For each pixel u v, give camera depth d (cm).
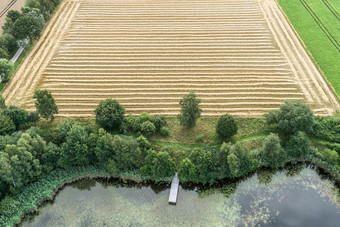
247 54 7400
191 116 5219
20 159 4547
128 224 4469
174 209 4641
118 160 4888
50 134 5212
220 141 5369
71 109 6016
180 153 5181
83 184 5016
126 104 6109
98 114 5425
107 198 4819
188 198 4781
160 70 6950
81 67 7075
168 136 5466
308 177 5044
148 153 4844
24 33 7350
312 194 4800
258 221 4453
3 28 7600
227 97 6259
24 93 6366
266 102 6131
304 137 5050
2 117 5206
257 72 6869
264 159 5106
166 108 6025
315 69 6900
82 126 5438
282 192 4831
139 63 7169
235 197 4775
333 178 5006
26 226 4491
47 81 6694
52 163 4959
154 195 4850
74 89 6475
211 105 6078
